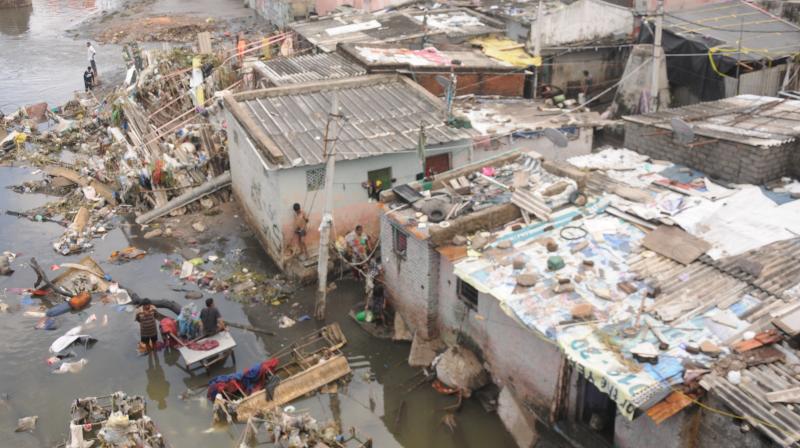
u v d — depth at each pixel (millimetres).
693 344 11039
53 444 14055
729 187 15422
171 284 19875
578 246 14117
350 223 20156
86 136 31359
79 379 16047
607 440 12133
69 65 44406
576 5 26391
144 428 13586
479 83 24703
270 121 20734
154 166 24516
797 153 15203
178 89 32406
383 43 26797
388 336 17172
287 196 18938
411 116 21391
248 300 18938
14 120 33594
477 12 30625
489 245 14484
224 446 13953
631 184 16125
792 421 9367
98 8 62969
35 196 26047
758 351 10758
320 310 17812
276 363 15680
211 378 16000
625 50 27875
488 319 14117
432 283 15461
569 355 11250
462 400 14695
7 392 15602
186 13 57125
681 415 10430
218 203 24734
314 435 13547
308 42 29938
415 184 16906
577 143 21906
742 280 12406
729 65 22969
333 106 16016
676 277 12836
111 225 23594
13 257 21531
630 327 11672
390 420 14703
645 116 18047
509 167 17578
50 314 18469
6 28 54906
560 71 27344
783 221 13867
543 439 13250
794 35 25234
